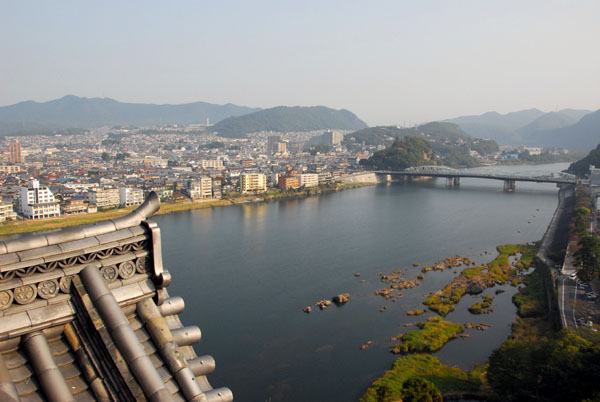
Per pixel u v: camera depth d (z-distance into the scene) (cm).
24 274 1645
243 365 9894
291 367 9800
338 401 8569
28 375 1602
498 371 8394
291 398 8688
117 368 1647
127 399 1631
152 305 1961
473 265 17000
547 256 17600
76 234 1772
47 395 1569
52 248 1698
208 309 12900
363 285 14812
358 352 10375
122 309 1891
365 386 9025
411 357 9888
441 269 16475
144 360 1698
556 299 12106
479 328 11425
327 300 13438
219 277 15612
